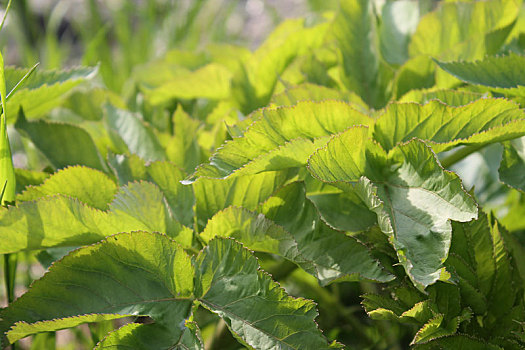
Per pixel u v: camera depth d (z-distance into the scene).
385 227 0.84
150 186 0.89
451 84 0.98
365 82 1.01
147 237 0.85
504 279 0.88
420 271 0.83
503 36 0.99
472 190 0.89
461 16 1.02
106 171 0.97
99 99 1.09
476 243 0.89
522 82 0.93
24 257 1.04
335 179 0.86
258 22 2.49
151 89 1.12
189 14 1.92
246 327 0.83
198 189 0.91
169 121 1.14
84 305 0.84
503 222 0.99
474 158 1.09
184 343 0.83
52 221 0.86
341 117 0.88
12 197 0.90
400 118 0.88
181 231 0.89
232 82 1.06
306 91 0.95
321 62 1.02
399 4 1.10
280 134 0.88
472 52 0.99
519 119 0.87
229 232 0.88
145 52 1.83
